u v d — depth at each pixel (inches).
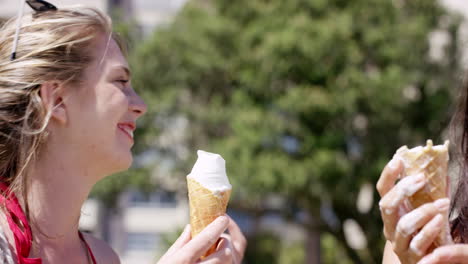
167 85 598.5
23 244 80.7
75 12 89.1
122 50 95.3
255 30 567.8
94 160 86.2
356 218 595.5
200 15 618.2
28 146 83.8
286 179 515.8
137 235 1099.3
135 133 587.5
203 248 76.1
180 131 605.9
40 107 83.7
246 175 509.7
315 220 609.3
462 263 69.9
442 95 567.5
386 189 74.5
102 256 99.3
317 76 540.4
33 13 89.2
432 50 620.1
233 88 600.4
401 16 610.5
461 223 87.3
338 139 536.4
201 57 579.8
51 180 85.3
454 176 101.2
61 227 87.4
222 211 80.1
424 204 71.4
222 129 601.6
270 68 542.6
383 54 565.3
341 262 824.9
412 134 570.3
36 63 83.9
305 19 546.6
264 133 526.0
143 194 619.5
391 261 87.4
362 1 578.9
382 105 545.3
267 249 948.0
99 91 85.8
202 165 81.0
